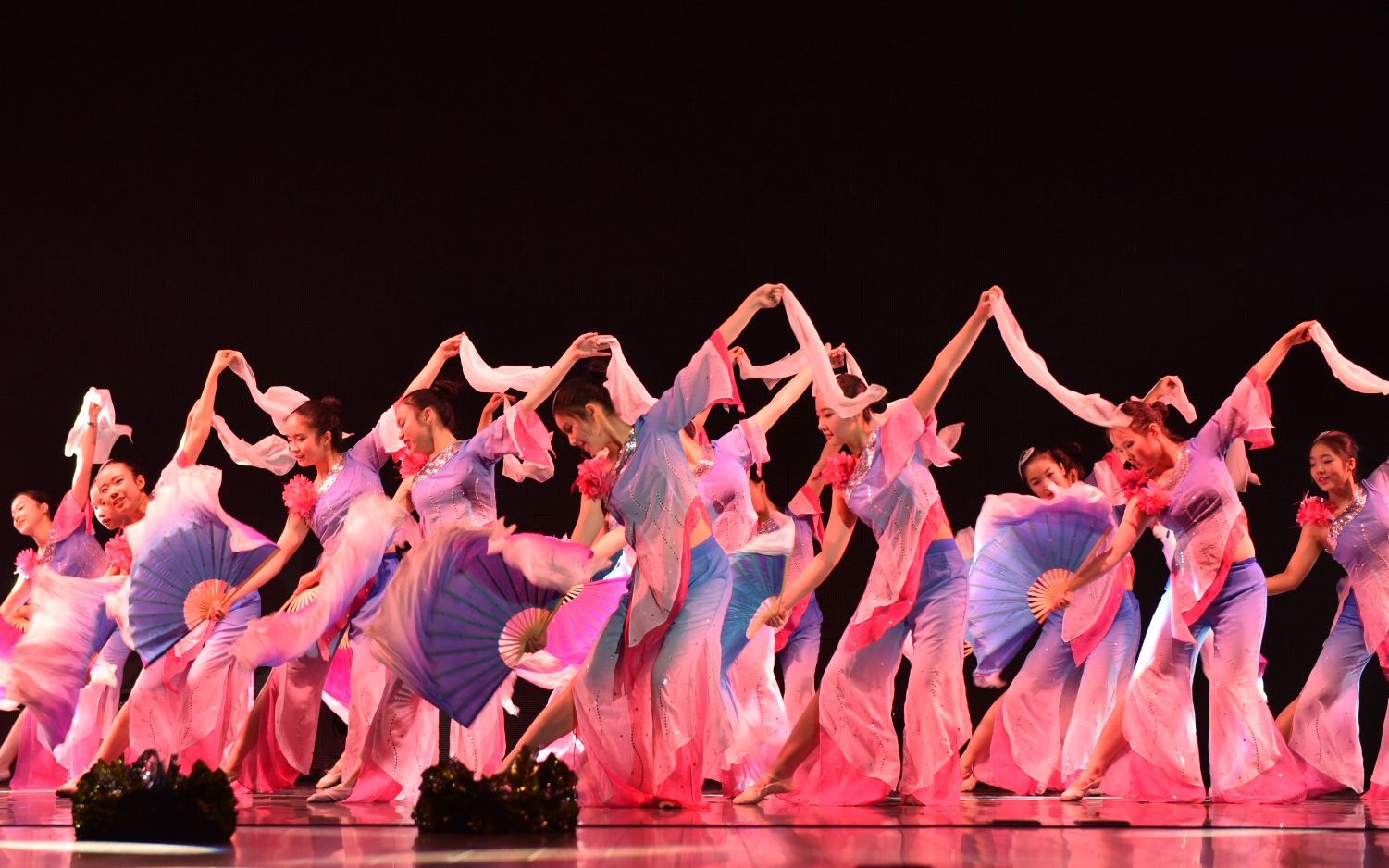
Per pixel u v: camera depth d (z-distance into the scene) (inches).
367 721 239.1
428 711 235.6
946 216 350.0
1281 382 332.2
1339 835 168.2
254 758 252.1
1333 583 328.8
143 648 242.8
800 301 355.9
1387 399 325.7
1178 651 238.7
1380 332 327.0
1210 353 335.9
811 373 263.9
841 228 354.6
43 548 285.6
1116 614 266.4
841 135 354.6
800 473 357.1
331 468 254.5
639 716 208.5
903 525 226.5
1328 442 249.0
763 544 256.7
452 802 167.0
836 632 351.3
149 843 157.1
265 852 148.3
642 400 233.3
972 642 262.4
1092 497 255.0
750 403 359.6
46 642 261.6
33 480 369.1
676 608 207.2
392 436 255.6
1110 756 243.3
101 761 164.2
